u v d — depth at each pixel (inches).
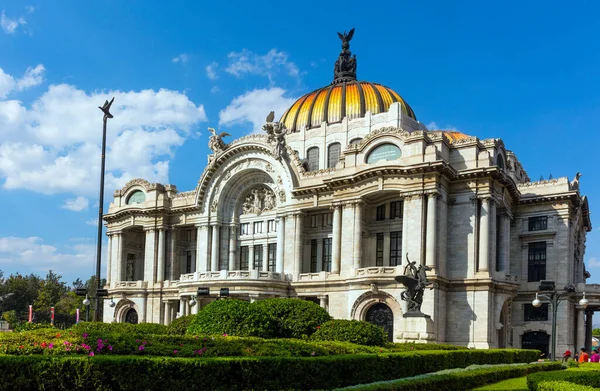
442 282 2529.5
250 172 3324.3
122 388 820.6
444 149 2657.5
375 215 2893.7
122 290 3523.6
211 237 3376.0
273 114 3181.6
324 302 2832.2
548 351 2851.9
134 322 3521.2
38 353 882.1
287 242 3065.9
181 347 986.1
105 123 2236.7
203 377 869.2
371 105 3538.4
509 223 2928.2
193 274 3048.7
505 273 2657.5
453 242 2630.4
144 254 3843.5
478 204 2618.1
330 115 3599.9
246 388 916.0
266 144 3171.8
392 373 1211.2
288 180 3100.4
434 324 2426.2
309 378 1008.9
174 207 3511.3
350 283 2637.8
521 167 3560.5
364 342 1540.4
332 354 1222.9
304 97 3892.7
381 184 2647.6
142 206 3599.9
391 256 2805.1
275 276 2940.5
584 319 3021.7
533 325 2903.5
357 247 2726.4
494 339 2539.4
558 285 2888.8
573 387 924.0
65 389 814.5
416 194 2561.5
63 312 5590.6
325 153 3501.5
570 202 2952.8
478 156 2652.6
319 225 3088.1
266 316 1535.4
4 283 6127.0
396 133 2677.2
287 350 1128.8
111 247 3750.0
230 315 1444.4
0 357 805.9
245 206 3390.7
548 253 2945.4
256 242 3304.6
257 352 1071.6
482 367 1491.1
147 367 834.2
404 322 2078.0
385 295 2519.7
